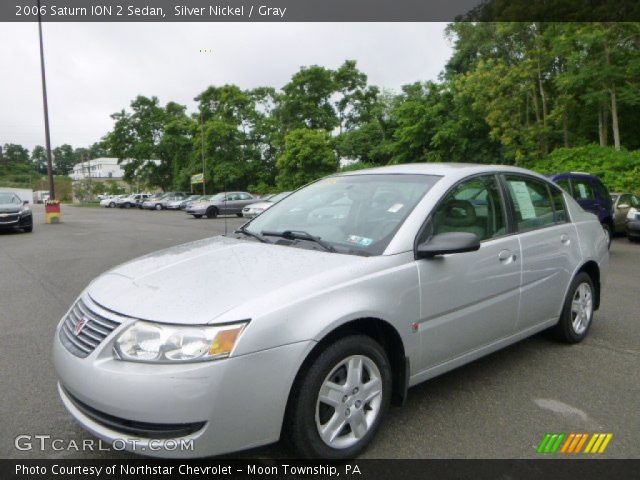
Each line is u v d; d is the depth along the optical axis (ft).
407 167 12.81
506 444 9.56
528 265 12.61
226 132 142.20
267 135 150.20
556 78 72.08
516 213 12.82
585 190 34.73
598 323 17.24
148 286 9.04
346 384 8.96
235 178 146.00
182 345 7.71
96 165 440.45
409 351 9.89
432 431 10.02
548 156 76.89
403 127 104.22
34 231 59.93
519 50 78.89
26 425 10.53
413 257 10.04
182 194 146.61
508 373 12.87
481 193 12.10
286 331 8.11
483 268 11.30
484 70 78.64
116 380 7.73
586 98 69.21
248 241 11.59
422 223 10.47
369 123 133.39
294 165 129.49
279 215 12.84
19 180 383.86
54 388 12.33
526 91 76.59
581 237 14.89
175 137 163.43
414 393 11.75
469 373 12.90
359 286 9.07
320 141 126.41
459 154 97.19
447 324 10.59
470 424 10.29
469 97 86.69
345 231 10.89
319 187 13.44
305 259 9.77
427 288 10.10
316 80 146.82
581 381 12.36
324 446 8.65
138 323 8.03
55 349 9.07
